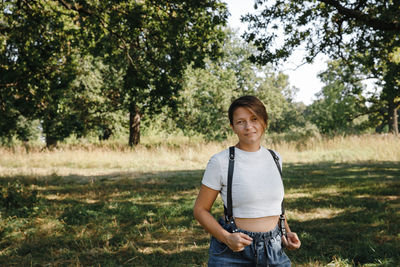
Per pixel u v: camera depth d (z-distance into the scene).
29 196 7.58
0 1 10.27
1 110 12.84
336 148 19.61
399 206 7.29
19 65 10.27
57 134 16.02
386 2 9.33
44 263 4.50
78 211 6.90
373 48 10.94
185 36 10.52
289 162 16.81
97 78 21.28
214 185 2.01
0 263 4.49
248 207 1.97
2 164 16.45
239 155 2.02
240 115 2.01
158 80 11.23
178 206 7.57
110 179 12.41
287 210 7.16
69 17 10.65
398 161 15.70
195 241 5.37
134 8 10.03
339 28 10.50
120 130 25.30
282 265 1.99
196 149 19.59
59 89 11.45
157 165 16.59
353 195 8.61
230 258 1.96
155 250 4.95
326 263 4.30
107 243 5.12
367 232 5.51
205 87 24.80
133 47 11.97
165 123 25.70
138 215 6.89
